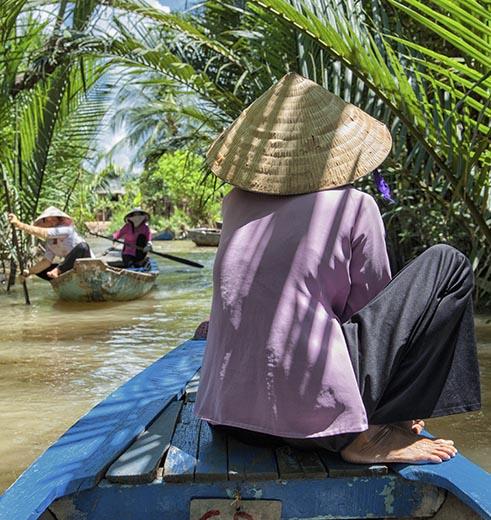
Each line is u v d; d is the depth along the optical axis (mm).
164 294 10148
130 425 2295
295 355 1941
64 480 1855
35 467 2027
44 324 7379
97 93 10977
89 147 11750
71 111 11180
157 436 2213
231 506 1901
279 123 2141
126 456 2025
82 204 15945
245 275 2033
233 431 2133
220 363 2041
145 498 1886
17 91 10266
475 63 4074
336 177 2068
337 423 1916
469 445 3453
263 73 7039
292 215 2033
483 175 4262
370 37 4066
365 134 2145
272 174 2086
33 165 10789
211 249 22438
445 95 4422
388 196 2279
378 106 4969
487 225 4344
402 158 5410
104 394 4492
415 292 2016
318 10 3965
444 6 3221
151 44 8086
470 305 2033
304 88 2182
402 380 2002
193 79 7426
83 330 6980
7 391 4559
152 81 8312
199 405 2121
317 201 2035
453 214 4977
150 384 3082
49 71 9773
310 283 1986
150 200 36031
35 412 4094
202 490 1897
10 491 1854
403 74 4047
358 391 1940
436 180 4789
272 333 1965
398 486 1921
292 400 1933
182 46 8477
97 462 1955
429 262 2051
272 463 1964
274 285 1994
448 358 2010
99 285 8930
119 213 32219
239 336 2008
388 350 1976
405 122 4262
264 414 1959
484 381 4539
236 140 2184
